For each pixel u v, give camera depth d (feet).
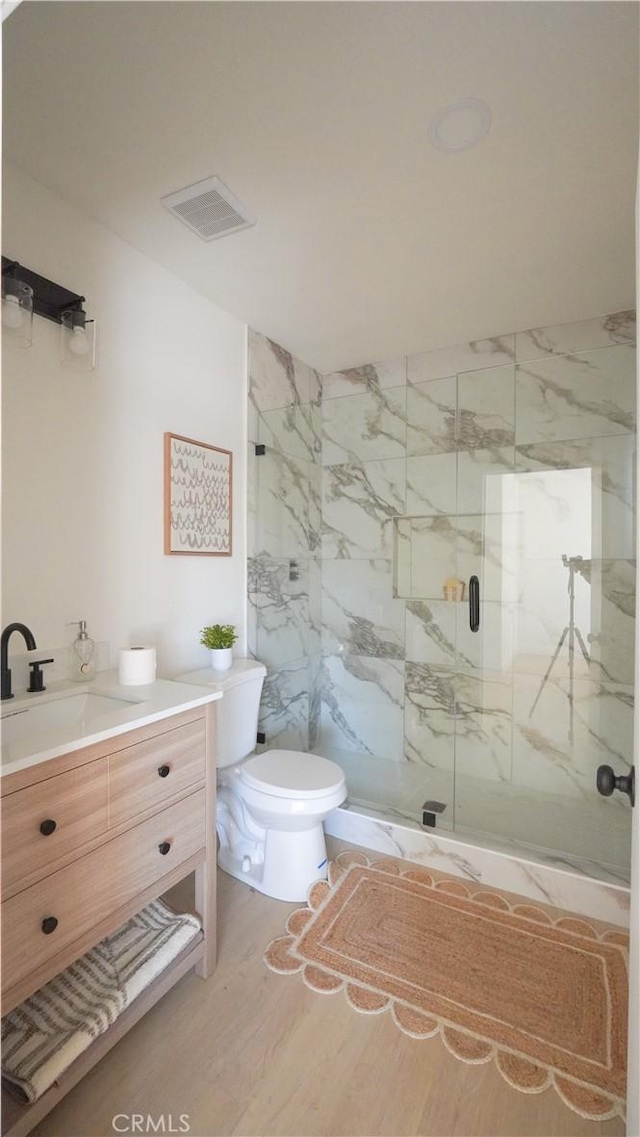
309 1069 4.12
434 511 9.24
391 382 9.53
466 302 7.30
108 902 3.87
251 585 8.04
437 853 6.79
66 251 5.14
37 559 4.90
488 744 8.80
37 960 3.35
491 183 4.86
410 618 9.50
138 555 6.03
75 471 5.26
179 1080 4.03
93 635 5.47
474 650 8.94
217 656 6.81
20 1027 3.76
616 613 7.88
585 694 8.11
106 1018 3.86
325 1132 3.69
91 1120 3.75
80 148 4.45
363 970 5.06
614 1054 4.24
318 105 4.03
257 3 3.28
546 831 7.14
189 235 5.69
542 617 8.41
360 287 6.81
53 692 4.72
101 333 5.54
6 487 4.66
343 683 10.17
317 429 10.05
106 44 3.57
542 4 3.29
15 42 3.57
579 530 8.11
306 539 9.76
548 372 8.20
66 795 3.53
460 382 8.91
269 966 5.09
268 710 8.54
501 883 6.39
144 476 6.11
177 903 5.91
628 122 4.16
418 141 4.38
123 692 4.83
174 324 6.52
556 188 4.93
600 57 3.64
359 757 9.78
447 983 4.92
